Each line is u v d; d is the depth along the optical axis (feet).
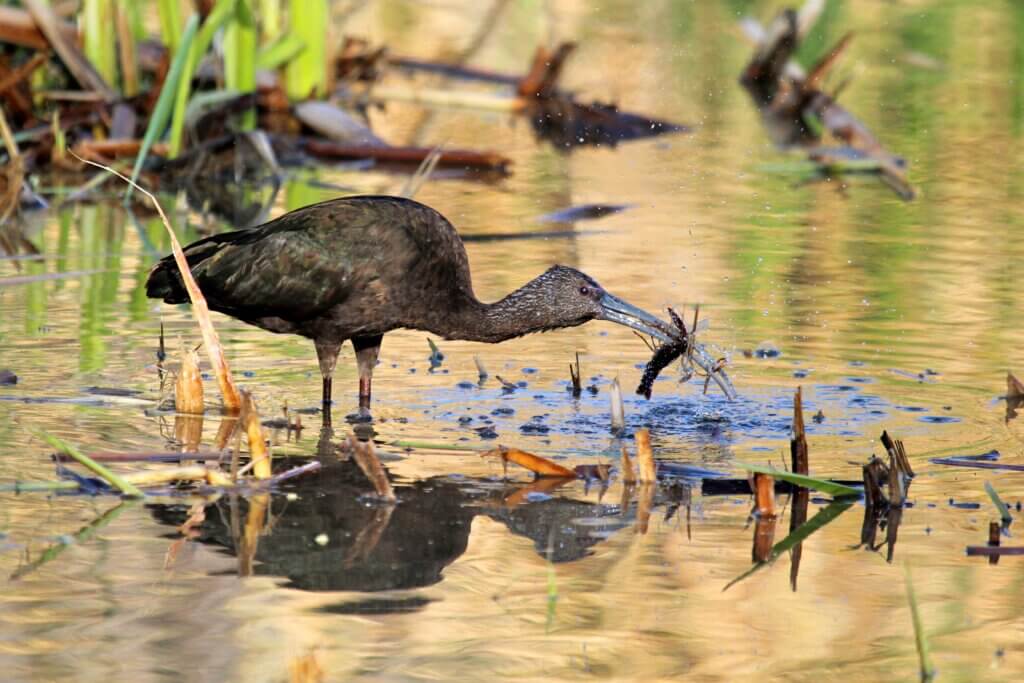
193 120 70.23
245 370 42.42
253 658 23.77
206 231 58.90
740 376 41.65
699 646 24.50
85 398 38.40
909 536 29.76
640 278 51.90
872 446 35.73
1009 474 33.58
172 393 39.09
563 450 35.37
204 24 69.05
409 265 38.70
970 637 25.04
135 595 26.14
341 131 74.84
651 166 73.41
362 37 98.02
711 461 34.63
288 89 77.36
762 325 46.37
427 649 24.27
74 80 73.26
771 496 31.01
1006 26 106.52
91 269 53.01
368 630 24.98
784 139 79.87
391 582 27.02
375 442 35.91
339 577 27.17
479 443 35.76
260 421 36.11
